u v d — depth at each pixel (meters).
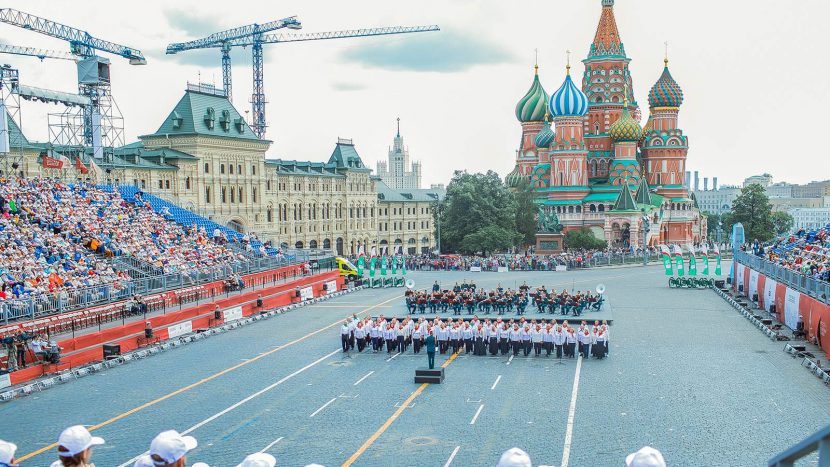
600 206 168.62
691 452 30.56
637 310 72.31
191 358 51.59
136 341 53.91
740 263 84.44
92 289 58.00
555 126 172.75
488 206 144.75
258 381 44.16
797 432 33.03
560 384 42.75
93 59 97.81
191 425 35.28
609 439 32.44
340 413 37.12
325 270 99.25
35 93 88.25
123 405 39.06
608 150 180.50
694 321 65.25
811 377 43.47
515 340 51.34
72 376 45.66
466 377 44.84
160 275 68.06
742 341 55.47
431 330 48.62
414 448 31.58
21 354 45.47
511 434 33.34
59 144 102.06
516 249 160.12
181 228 86.81
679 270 93.75
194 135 115.62
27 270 57.78
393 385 42.94
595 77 181.75
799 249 78.75
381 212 181.88
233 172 124.31
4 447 15.02
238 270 80.56
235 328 64.62
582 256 126.56
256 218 129.88
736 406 37.47
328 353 52.75
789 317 59.19
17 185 75.06
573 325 63.62
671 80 178.25
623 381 43.25
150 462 15.09
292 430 34.31
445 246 159.12
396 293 88.75
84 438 14.22
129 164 104.44
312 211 152.38
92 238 69.94
